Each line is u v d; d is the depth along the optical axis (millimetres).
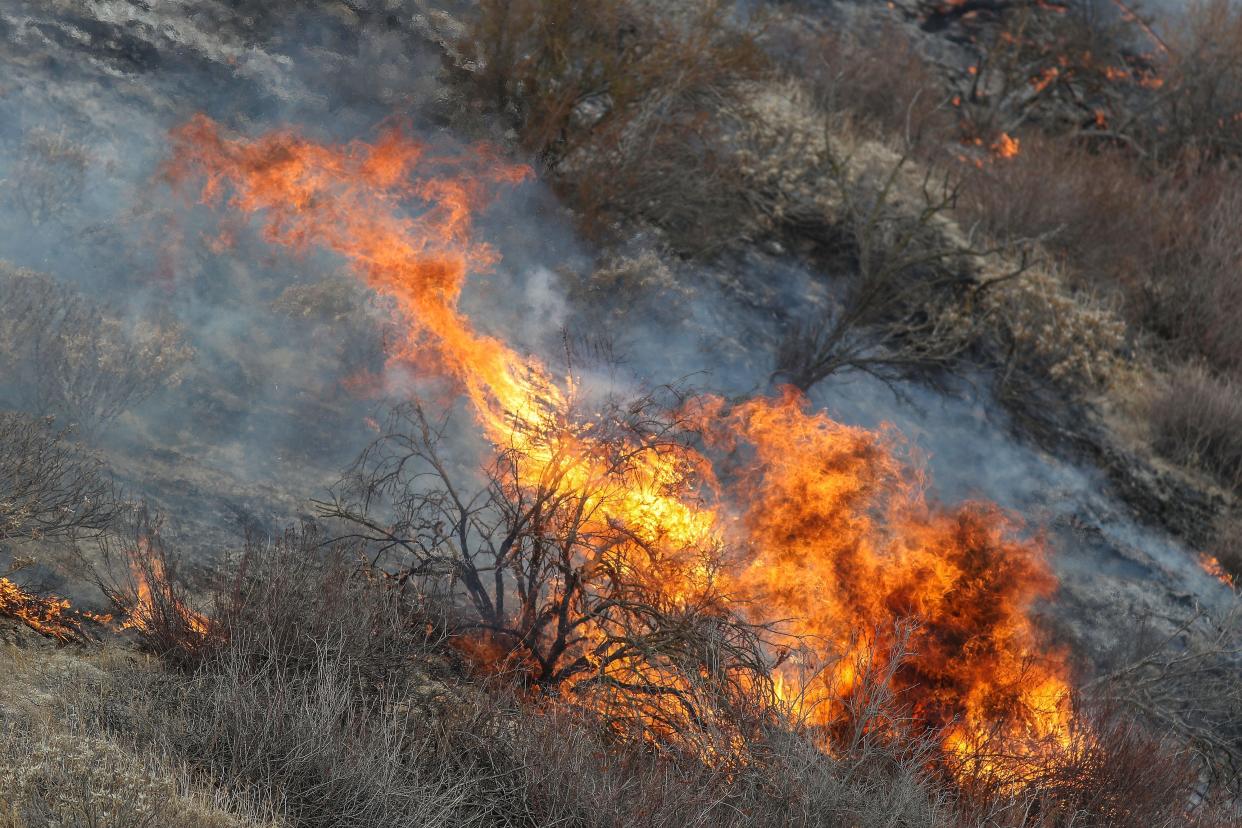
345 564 6789
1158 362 15719
